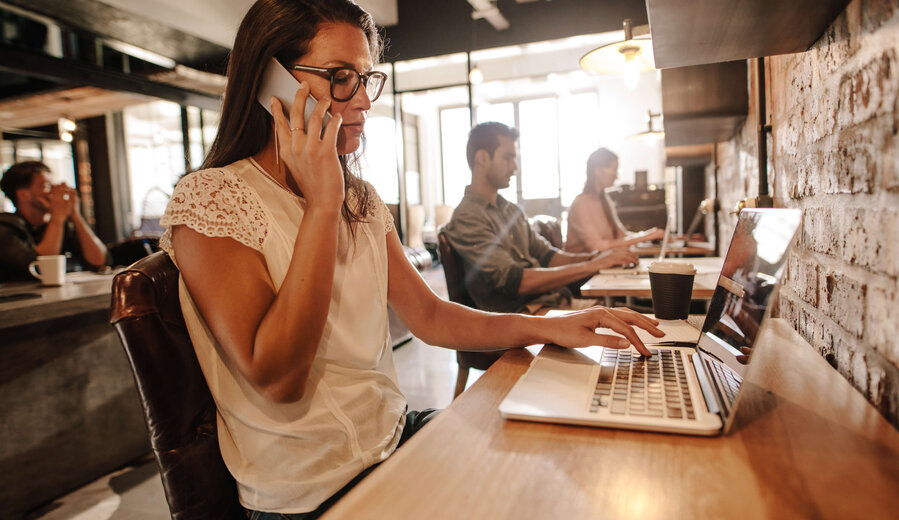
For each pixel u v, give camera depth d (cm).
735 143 296
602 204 391
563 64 972
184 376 75
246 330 73
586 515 43
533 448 56
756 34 96
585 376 77
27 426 193
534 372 79
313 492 77
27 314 180
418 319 110
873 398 69
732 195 315
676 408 63
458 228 223
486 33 637
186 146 606
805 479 48
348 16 86
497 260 213
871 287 70
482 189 232
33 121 810
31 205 305
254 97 85
